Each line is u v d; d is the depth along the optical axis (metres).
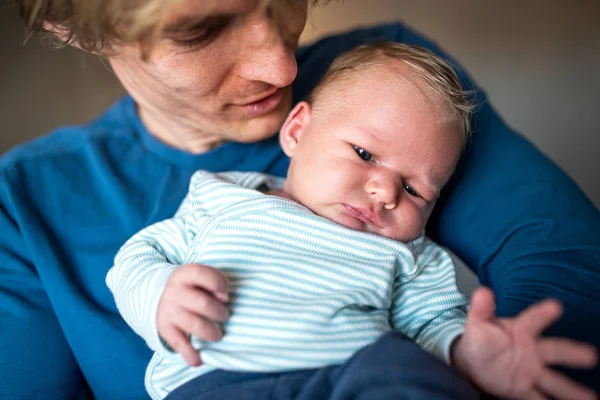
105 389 1.06
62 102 2.15
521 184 1.05
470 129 1.08
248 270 0.90
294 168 1.03
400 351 0.73
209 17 0.81
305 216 0.94
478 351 0.71
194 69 0.88
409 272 0.96
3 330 1.02
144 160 1.15
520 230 1.01
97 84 2.19
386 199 0.93
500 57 2.43
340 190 0.95
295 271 0.90
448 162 1.00
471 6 2.45
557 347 0.69
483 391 0.73
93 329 1.05
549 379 0.69
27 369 1.00
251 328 0.85
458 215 1.08
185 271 0.82
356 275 0.91
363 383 0.70
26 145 1.21
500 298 0.94
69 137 1.21
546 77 2.39
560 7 2.42
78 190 1.12
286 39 0.92
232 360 0.82
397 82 1.00
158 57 0.86
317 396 0.75
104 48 0.91
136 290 0.87
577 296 0.89
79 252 1.08
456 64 1.23
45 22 0.95
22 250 1.08
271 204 0.95
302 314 0.85
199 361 0.83
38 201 1.10
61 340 1.07
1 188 1.10
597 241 0.96
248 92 0.94
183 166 1.14
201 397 0.80
